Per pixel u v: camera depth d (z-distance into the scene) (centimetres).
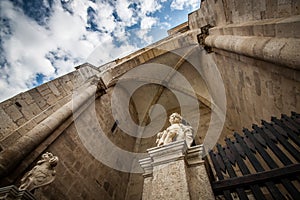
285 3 268
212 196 162
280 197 150
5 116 363
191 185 175
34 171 276
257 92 411
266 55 290
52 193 335
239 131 600
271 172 171
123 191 631
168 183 175
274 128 218
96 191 482
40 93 466
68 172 404
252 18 357
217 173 201
